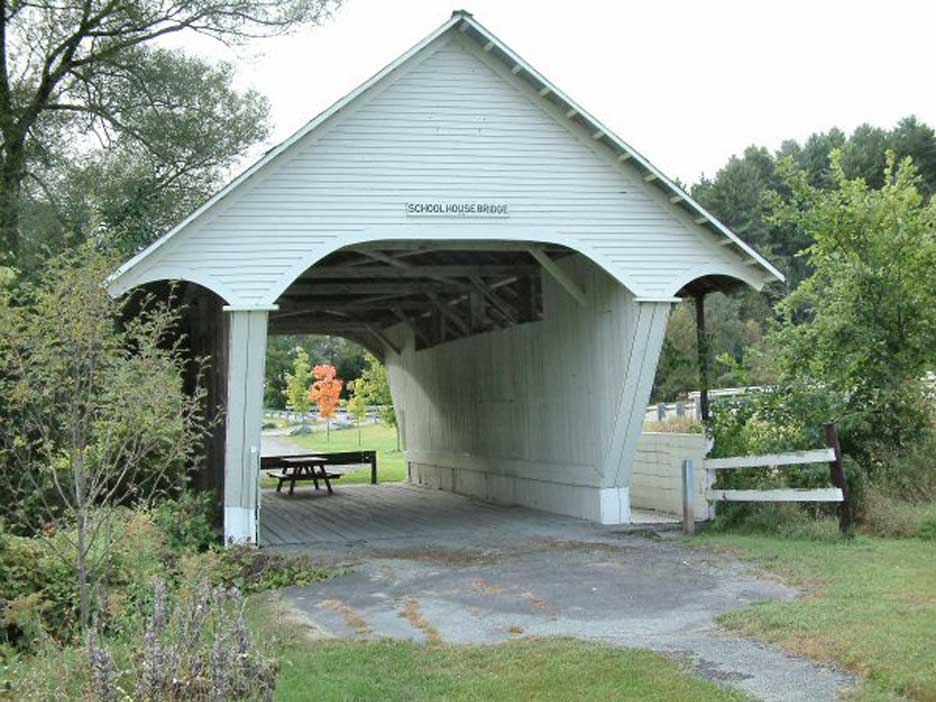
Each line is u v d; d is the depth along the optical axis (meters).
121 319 10.88
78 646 6.42
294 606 8.45
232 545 10.56
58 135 19.53
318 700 5.54
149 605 6.79
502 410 16.77
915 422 12.17
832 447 10.46
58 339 6.61
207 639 5.66
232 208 11.05
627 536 11.88
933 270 11.98
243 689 4.73
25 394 6.67
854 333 11.93
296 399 51.25
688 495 11.88
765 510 11.74
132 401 6.98
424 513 15.74
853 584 8.05
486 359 17.47
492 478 17.42
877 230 12.54
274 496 20.09
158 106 20.97
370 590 9.11
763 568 9.20
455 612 8.02
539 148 12.00
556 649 6.59
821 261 12.93
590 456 13.47
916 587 7.76
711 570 9.33
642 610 7.81
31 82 18.86
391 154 11.55
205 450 15.14
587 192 12.13
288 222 11.21
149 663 4.52
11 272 8.29
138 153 20.80
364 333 25.12
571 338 14.00
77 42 18.89
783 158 13.52
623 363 12.55
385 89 11.55
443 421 20.22
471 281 16.31
